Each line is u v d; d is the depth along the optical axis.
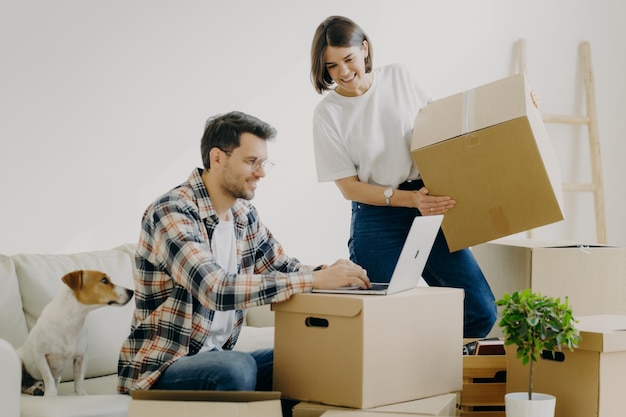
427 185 2.59
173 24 3.62
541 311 2.13
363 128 2.76
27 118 3.26
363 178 2.80
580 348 2.17
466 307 2.79
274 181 3.91
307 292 2.20
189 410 1.91
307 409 2.12
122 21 3.48
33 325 2.64
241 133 2.28
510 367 2.37
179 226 2.22
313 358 2.16
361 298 2.07
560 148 4.67
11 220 3.23
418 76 4.29
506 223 2.53
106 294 2.40
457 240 2.62
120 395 2.26
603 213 4.68
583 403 2.18
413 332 2.19
